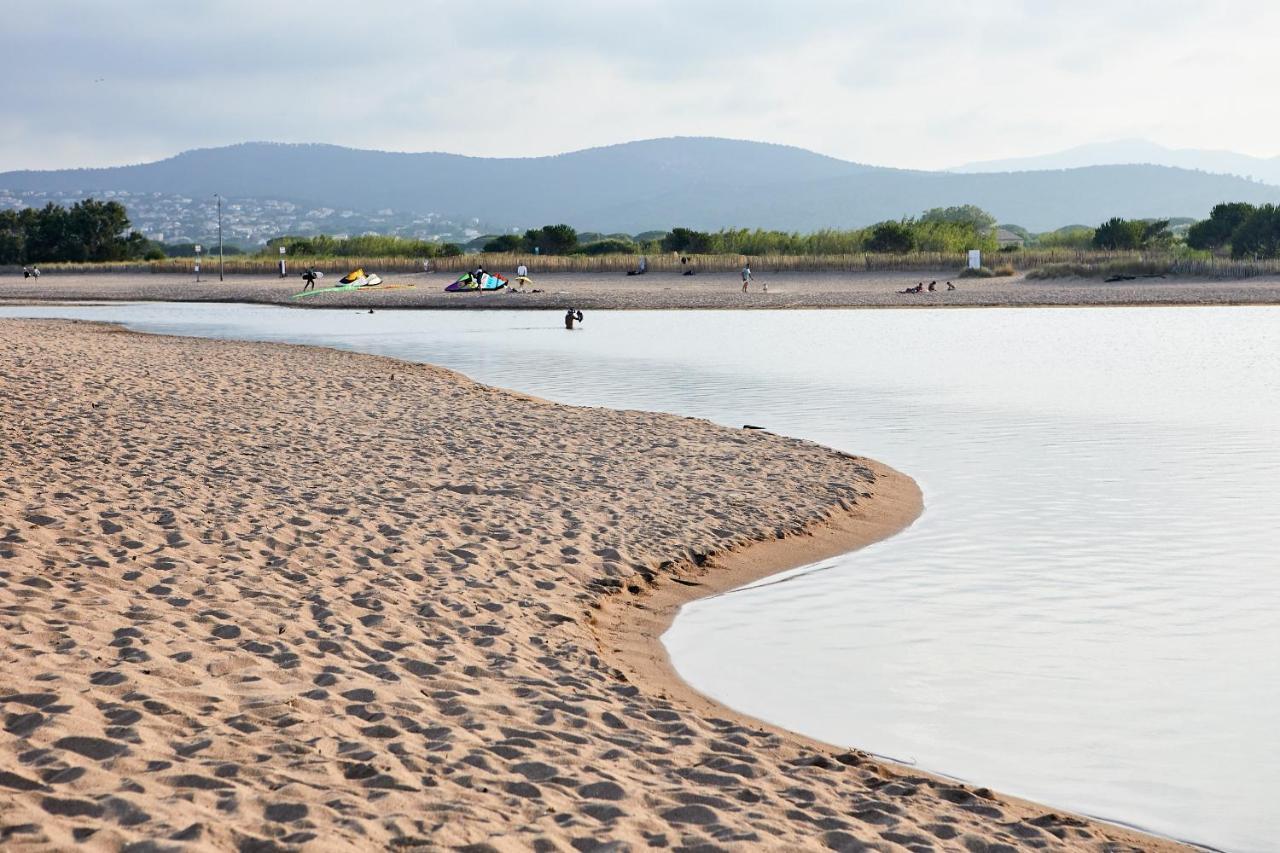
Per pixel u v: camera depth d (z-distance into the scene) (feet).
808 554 35.32
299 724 18.70
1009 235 471.21
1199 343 106.01
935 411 65.00
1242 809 19.26
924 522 39.58
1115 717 23.16
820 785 18.56
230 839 13.66
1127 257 213.25
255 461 43.55
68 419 51.21
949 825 16.98
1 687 18.93
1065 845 16.99
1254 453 52.19
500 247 307.17
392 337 118.73
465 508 37.45
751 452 49.75
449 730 19.12
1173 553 35.73
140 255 380.99
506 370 85.92
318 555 30.89
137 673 20.39
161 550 29.96
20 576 26.35
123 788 15.17
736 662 26.11
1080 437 56.70
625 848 14.66
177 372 72.43
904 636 28.04
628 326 133.08
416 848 14.07
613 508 38.70
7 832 13.37
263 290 207.82
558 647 25.62
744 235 278.67
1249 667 26.03
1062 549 36.17
